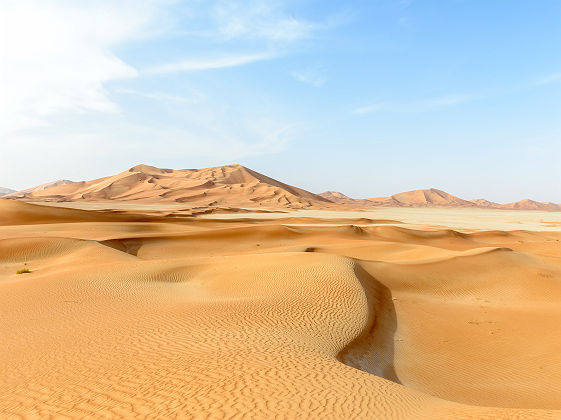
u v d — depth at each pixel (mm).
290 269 20719
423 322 16484
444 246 52562
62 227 49531
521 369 11820
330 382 7438
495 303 20625
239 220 85188
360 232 60438
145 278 21062
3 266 28844
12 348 10133
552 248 43562
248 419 5680
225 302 14727
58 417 5965
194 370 7699
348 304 15164
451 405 7387
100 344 9922
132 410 6020
